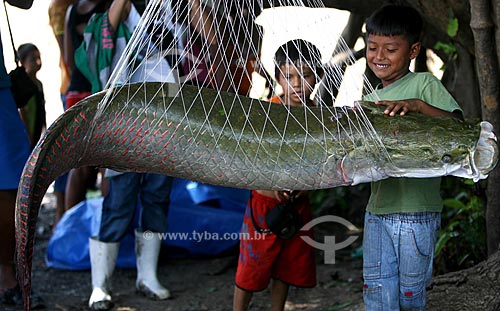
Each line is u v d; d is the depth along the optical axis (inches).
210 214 254.7
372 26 142.3
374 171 125.6
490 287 166.7
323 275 231.0
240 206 265.3
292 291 218.2
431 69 270.8
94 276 214.8
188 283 232.5
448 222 214.4
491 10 165.3
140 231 220.8
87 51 208.4
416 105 130.6
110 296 214.7
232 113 125.6
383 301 144.2
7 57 287.6
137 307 212.8
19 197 112.6
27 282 113.9
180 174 127.5
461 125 126.9
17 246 113.7
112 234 213.3
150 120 123.2
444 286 171.8
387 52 141.2
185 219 253.0
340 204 282.8
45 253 268.1
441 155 123.9
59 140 116.0
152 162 125.8
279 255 176.6
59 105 426.6
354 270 233.9
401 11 142.5
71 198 277.0
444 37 212.5
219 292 223.6
